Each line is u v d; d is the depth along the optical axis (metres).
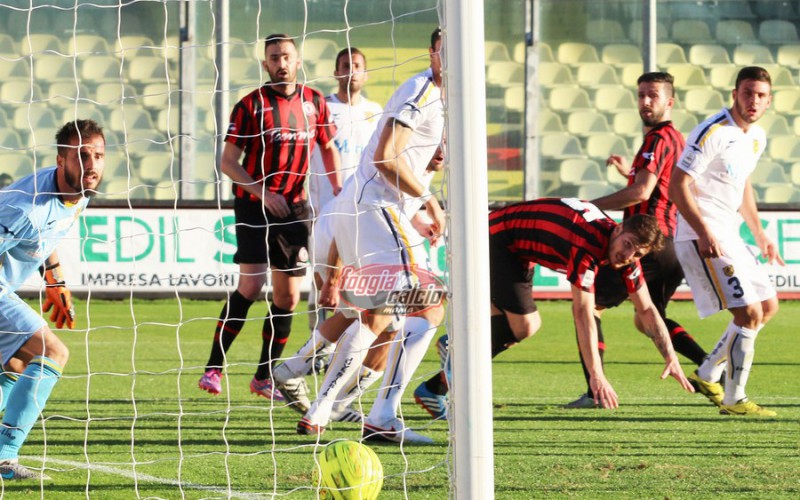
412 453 17.17
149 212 39.53
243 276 22.28
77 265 39.12
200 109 46.44
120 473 15.68
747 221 24.08
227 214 39.91
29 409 15.09
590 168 49.66
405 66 47.09
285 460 16.59
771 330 34.47
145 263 39.50
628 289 17.48
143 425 19.55
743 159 21.19
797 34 51.12
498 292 19.77
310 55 47.69
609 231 17.12
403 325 17.09
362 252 18.00
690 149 20.67
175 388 23.89
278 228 22.20
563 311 38.25
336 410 19.88
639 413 21.12
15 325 15.36
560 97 50.12
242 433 18.84
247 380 25.33
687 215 20.66
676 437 18.56
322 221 21.22
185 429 19.19
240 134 21.97
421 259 18.05
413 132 18.19
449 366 12.03
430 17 47.09
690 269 21.30
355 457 13.46
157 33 47.41
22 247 15.43
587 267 17.03
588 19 49.94
